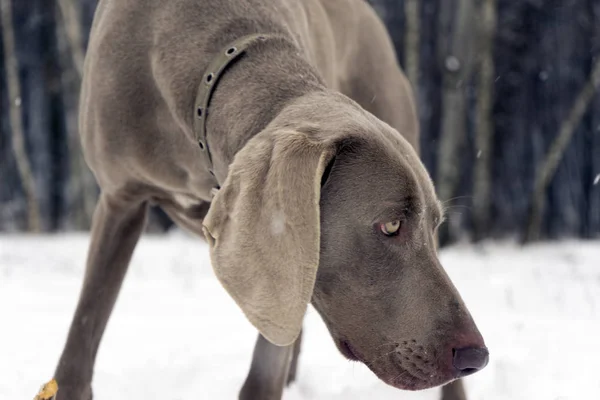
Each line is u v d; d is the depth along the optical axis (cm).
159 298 809
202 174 415
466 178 2000
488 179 1814
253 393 400
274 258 292
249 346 609
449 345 321
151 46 418
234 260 296
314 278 293
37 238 1722
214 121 380
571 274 1011
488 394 507
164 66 410
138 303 780
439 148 2014
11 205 2192
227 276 297
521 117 2000
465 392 493
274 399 401
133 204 443
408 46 1756
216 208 304
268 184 296
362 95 571
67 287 887
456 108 1786
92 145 432
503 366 533
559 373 531
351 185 325
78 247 1400
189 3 418
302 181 296
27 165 1958
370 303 329
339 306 335
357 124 332
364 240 326
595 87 1806
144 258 1180
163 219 2011
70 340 432
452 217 1766
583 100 1723
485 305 764
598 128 1991
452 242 1762
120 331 654
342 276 331
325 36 521
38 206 2178
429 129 2038
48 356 572
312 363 576
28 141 2192
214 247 301
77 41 1905
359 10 570
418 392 500
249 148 312
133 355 580
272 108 361
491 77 1844
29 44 2175
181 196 438
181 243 1512
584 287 885
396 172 326
